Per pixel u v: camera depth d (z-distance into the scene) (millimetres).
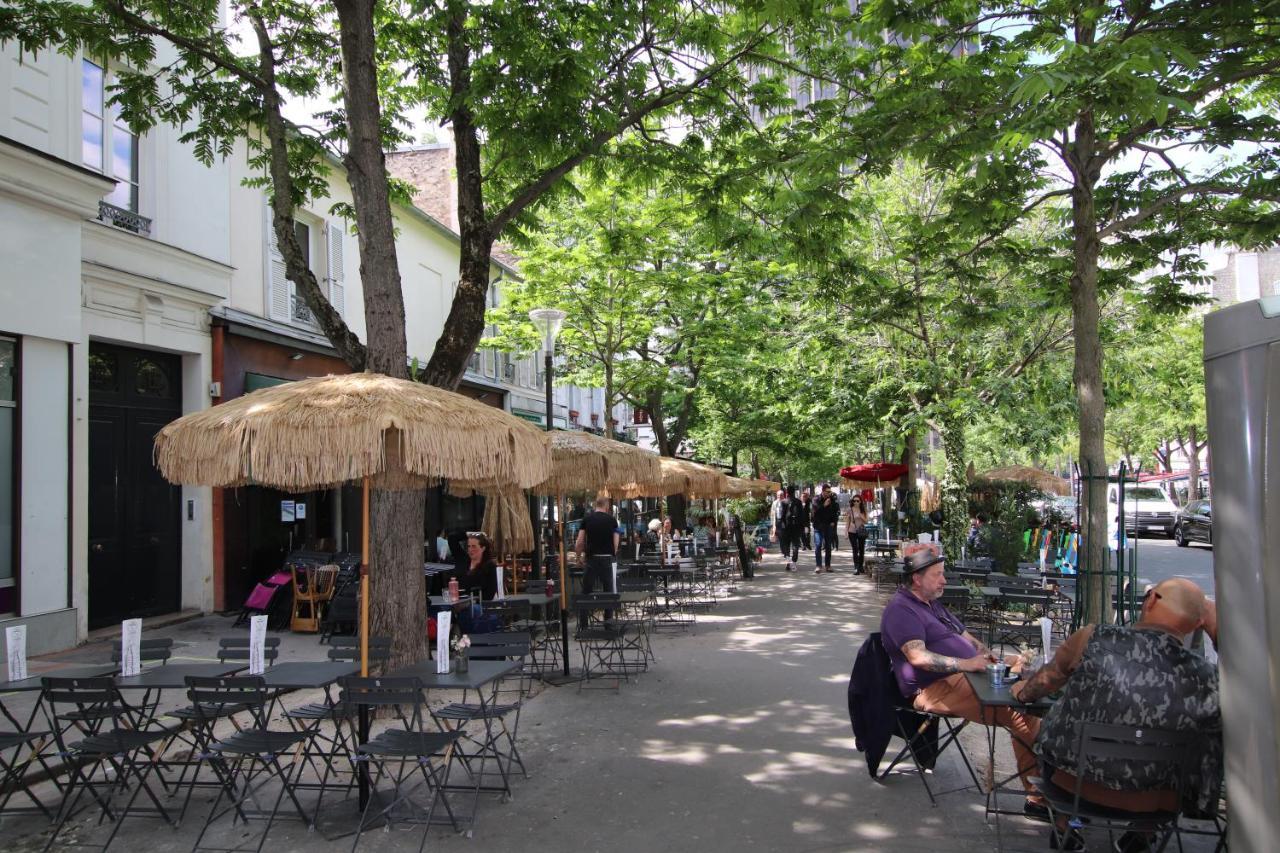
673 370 23641
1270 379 2889
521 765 6121
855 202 10758
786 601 16031
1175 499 46375
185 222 12812
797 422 22891
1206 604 4223
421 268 21312
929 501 30906
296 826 5238
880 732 5766
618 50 10250
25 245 9594
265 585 12305
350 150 8180
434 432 4965
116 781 5621
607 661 9883
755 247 11031
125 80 9484
